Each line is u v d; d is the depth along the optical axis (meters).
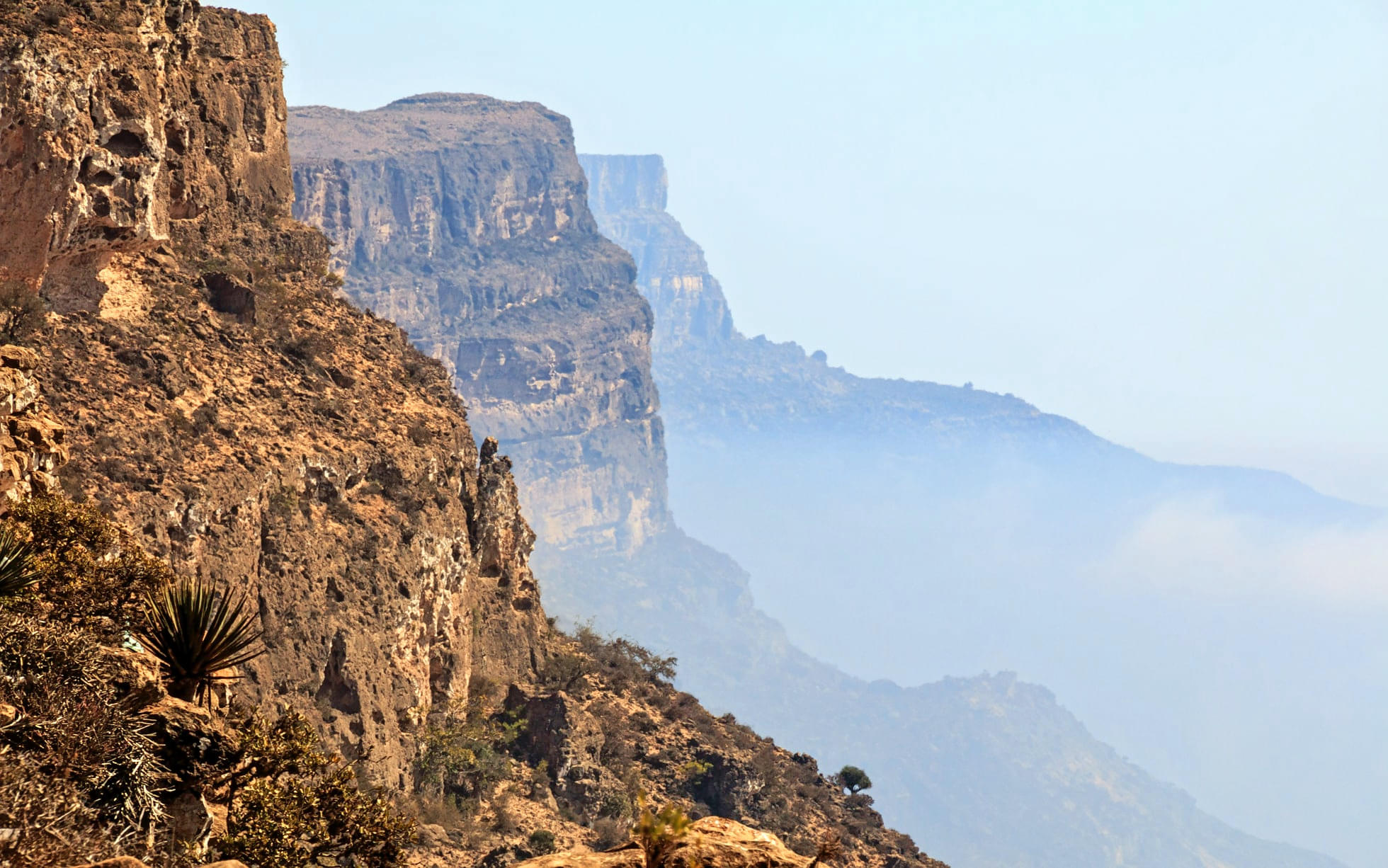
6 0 111.88
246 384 134.00
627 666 191.25
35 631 42.56
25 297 112.06
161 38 137.38
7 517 60.91
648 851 25.77
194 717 44.59
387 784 122.56
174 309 132.62
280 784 46.72
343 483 134.38
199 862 40.00
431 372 166.12
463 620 149.88
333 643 123.25
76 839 31.33
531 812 137.62
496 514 164.62
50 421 73.44
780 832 164.88
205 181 148.38
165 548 107.62
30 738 38.09
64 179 110.00
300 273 162.38
